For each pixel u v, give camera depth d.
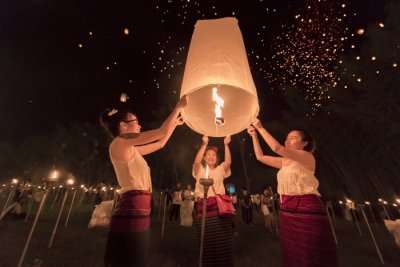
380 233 7.40
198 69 1.89
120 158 1.85
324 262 1.88
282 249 2.16
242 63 1.92
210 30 2.06
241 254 4.68
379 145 12.77
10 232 5.51
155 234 6.43
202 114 2.34
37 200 10.53
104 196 11.10
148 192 1.95
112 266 1.67
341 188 13.95
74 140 19.45
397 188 12.23
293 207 2.11
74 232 5.81
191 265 3.85
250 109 2.16
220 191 2.91
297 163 2.23
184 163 17.97
